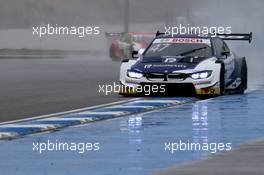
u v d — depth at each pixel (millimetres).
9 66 99812
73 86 65625
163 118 41156
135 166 26391
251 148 30062
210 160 27328
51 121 39812
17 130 36062
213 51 54812
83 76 79500
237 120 39750
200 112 43906
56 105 48844
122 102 50094
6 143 32125
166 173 24859
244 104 48375
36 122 39438
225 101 50531
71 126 38156
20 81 72312
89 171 25547
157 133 35031
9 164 27078
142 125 38156
